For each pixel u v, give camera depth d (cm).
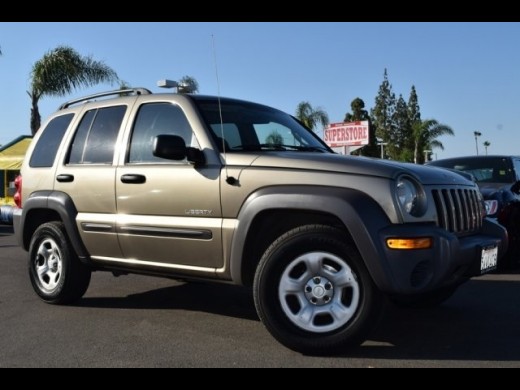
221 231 454
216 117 505
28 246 638
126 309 584
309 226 425
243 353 438
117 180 525
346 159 432
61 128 615
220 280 468
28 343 471
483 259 447
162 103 523
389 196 402
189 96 514
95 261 559
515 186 827
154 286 700
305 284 423
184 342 468
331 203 405
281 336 424
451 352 438
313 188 417
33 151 636
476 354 433
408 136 5694
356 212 398
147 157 515
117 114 557
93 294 654
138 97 546
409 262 393
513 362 416
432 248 400
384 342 462
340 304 417
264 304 427
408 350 442
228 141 488
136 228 508
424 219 416
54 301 597
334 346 414
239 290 676
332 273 418
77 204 563
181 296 645
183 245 478
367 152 4609
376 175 409
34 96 2019
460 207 460
